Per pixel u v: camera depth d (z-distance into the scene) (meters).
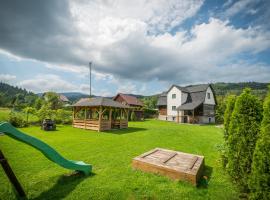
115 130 17.55
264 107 3.30
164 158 6.00
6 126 3.79
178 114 33.69
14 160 6.65
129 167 6.01
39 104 32.22
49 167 5.92
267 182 3.02
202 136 14.38
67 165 4.87
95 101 18.77
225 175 5.40
